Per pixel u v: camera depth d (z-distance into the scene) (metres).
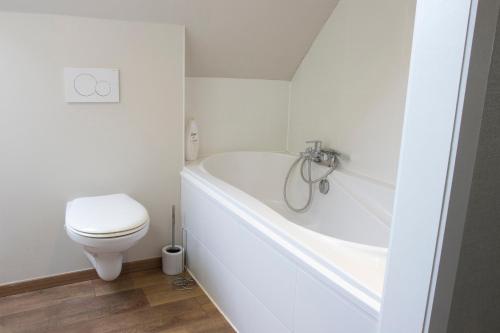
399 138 1.94
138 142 2.22
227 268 1.81
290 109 2.88
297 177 2.65
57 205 2.07
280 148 2.95
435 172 0.74
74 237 1.70
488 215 0.87
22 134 1.94
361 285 1.04
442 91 0.71
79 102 2.03
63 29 1.93
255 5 2.18
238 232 1.67
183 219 2.38
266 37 2.41
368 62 2.10
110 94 2.08
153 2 2.01
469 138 0.71
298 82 2.76
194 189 2.15
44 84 1.94
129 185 2.24
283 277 1.37
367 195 2.05
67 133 2.03
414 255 0.80
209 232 1.99
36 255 2.07
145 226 1.82
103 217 1.78
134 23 2.08
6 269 2.02
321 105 2.52
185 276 2.27
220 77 2.61
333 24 2.35
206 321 1.83
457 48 0.68
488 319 0.98
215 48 2.39
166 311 1.91
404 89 1.89
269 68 2.67
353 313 1.05
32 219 2.03
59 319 1.82
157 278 2.23
